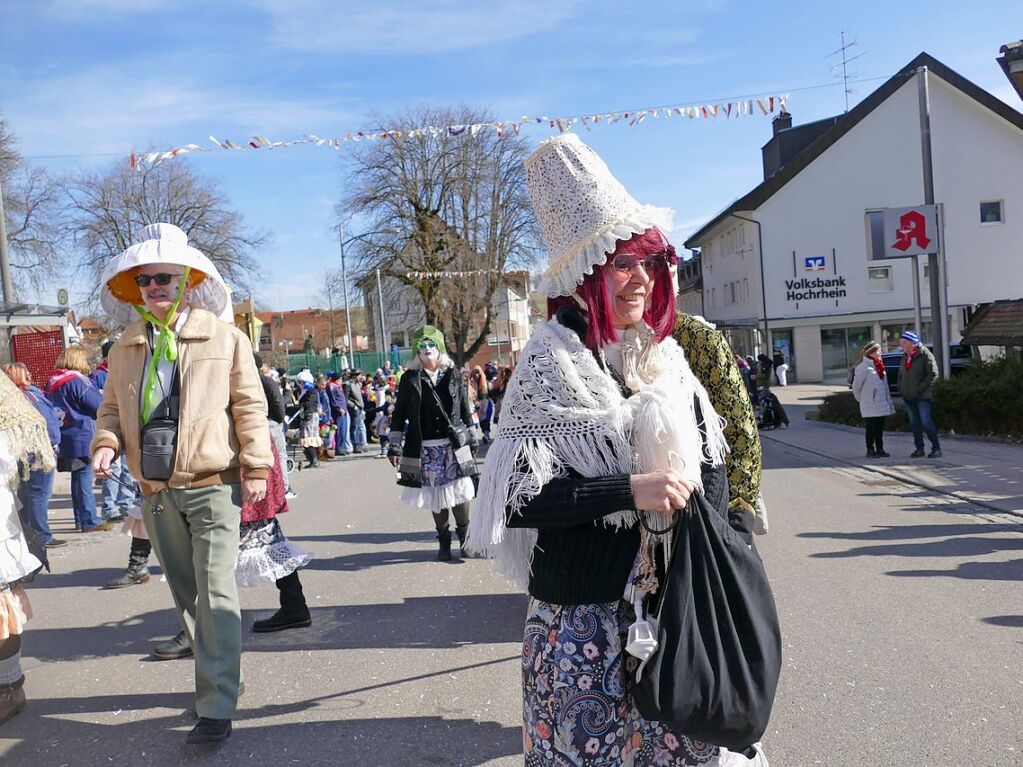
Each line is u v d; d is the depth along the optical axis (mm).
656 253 2152
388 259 40188
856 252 38875
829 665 4324
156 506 3832
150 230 3969
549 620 2043
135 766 3572
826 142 38531
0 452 3844
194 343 3852
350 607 5887
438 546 7941
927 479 10383
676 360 2186
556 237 2166
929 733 3516
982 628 4789
